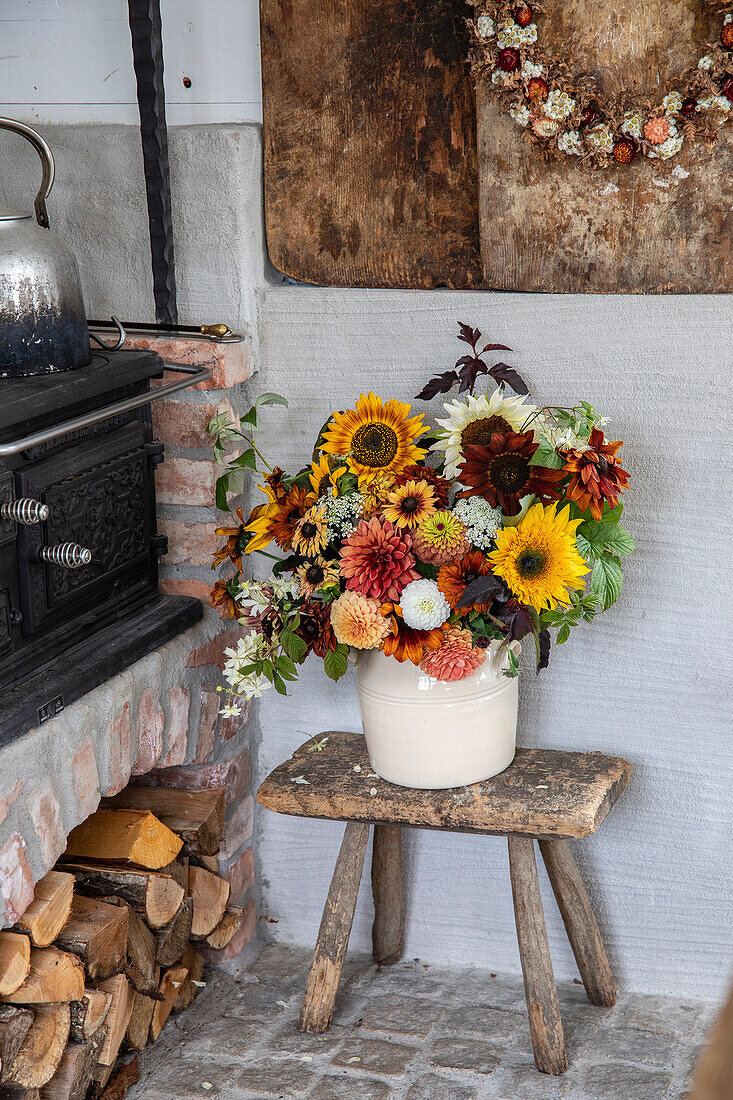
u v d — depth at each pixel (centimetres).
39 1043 145
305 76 173
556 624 157
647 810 186
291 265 183
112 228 186
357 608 148
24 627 146
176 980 182
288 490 163
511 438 148
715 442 168
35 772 143
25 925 145
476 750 165
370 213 177
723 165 156
